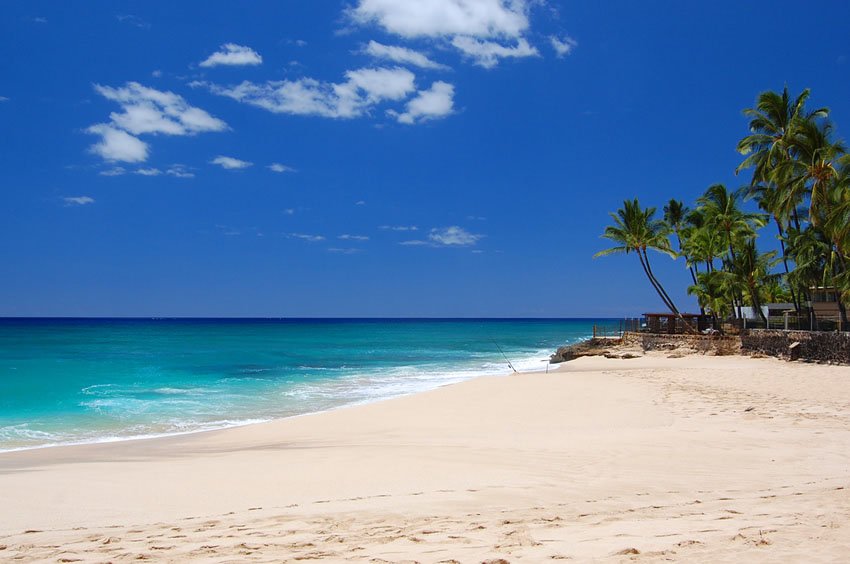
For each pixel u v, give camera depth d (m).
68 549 5.30
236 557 4.86
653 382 21.80
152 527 6.14
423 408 17.66
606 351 41.81
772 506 6.42
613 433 12.67
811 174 31.06
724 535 5.01
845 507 6.19
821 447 10.61
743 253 45.09
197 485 8.35
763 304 52.38
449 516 6.36
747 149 37.38
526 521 6.00
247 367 37.62
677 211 54.16
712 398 17.44
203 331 109.12
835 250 31.62
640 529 5.43
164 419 18.22
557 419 15.23
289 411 20.11
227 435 14.71
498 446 11.27
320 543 5.28
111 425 16.98
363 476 8.80
